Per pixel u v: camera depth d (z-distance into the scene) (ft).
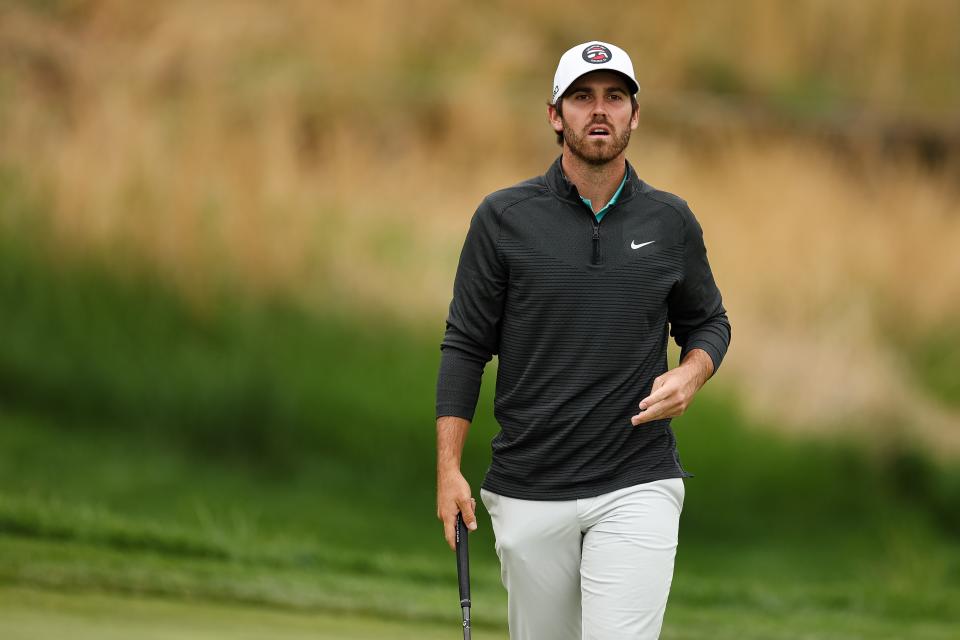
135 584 63.41
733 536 113.09
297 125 140.67
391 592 71.26
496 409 38.81
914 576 102.99
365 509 107.04
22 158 126.41
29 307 118.62
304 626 58.34
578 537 38.22
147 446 110.52
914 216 154.51
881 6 178.50
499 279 38.19
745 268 139.95
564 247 37.32
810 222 146.10
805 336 133.49
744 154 157.07
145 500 100.07
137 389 114.62
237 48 145.28
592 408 37.22
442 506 38.37
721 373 125.49
